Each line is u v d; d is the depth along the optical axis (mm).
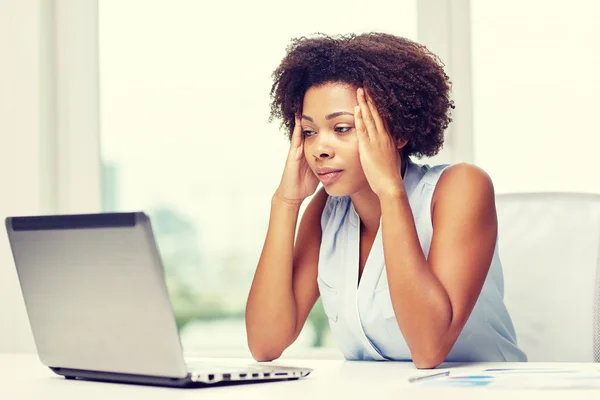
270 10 2418
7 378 1050
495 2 2178
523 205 1605
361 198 1362
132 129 2514
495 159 2178
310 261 1492
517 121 2166
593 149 2125
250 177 2467
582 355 1512
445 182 1329
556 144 2146
